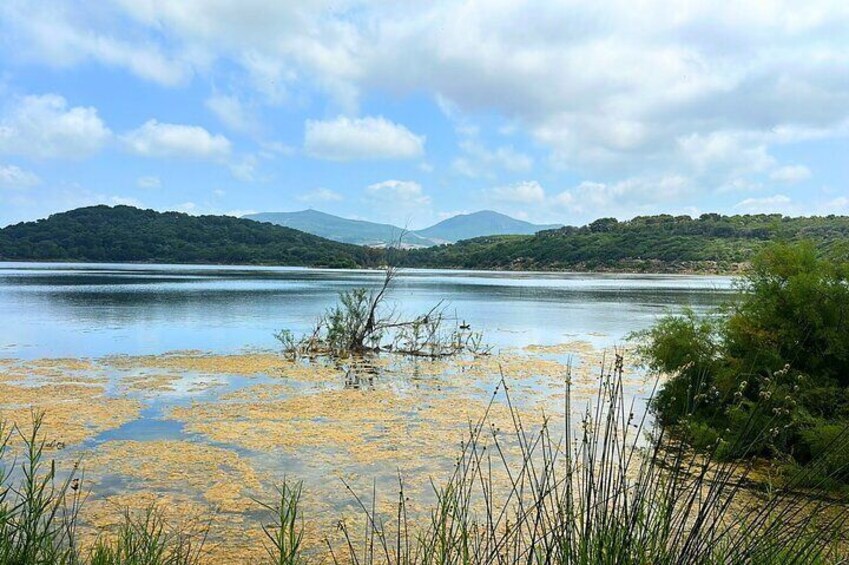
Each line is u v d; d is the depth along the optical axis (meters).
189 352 17.69
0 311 29.20
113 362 15.89
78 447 8.65
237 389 12.73
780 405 7.70
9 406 11.03
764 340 9.03
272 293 43.84
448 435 9.34
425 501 6.74
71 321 25.30
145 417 10.40
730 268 92.38
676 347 9.80
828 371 8.66
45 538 3.81
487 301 41.34
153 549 4.29
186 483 7.31
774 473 6.99
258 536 5.89
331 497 6.91
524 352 18.70
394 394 12.38
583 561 2.98
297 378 14.04
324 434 9.40
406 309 33.69
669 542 3.85
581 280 80.81
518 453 8.36
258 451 8.56
